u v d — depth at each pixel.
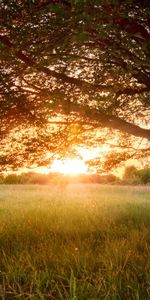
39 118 8.91
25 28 6.39
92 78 8.22
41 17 6.23
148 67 7.74
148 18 6.32
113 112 9.09
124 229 10.15
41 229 10.39
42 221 11.77
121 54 6.91
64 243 8.71
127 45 6.49
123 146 11.58
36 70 7.72
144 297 5.23
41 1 6.30
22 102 8.52
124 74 7.86
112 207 16.67
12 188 42.53
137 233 9.26
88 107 8.06
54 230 10.02
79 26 5.66
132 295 5.19
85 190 39.31
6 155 10.19
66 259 6.66
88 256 6.87
